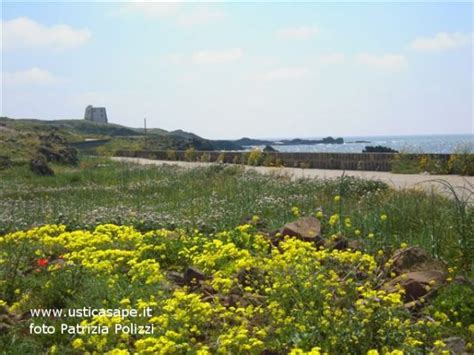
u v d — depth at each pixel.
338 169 35.78
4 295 8.88
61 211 17.33
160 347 6.27
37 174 34.66
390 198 14.98
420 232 11.09
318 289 7.70
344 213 13.12
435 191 16.41
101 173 33.47
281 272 8.38
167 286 8.98
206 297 8.56
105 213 16.28
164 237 11.70
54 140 50.34
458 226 9.97
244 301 8.19
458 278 8.19
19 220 15.51
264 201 16.89
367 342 6.52
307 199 16.84
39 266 9.98
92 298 8.31
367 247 10.27
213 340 7.19
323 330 6.78
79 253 10.08
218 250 10.20
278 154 39.88
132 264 9.60
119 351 6.19
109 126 148.12
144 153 61.72
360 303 7.04
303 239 10.75
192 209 16.78
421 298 8.00
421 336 6.75
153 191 23.38
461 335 7.07
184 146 80.00
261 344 6.54
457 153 29.50
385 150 40.03
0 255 10.62
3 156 36.62
